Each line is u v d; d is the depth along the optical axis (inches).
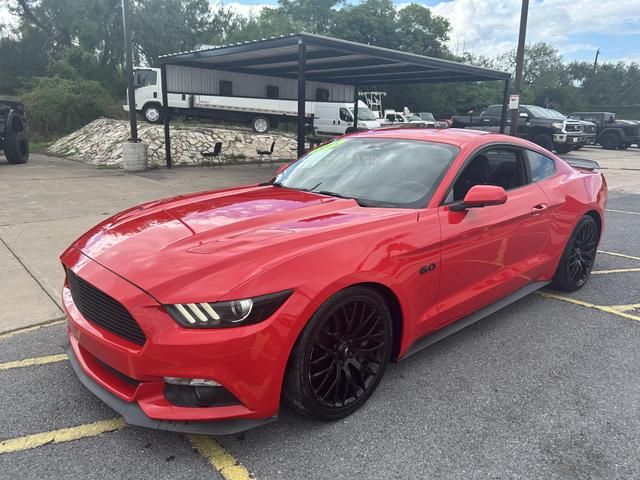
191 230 108.0
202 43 1628.9
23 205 331.0
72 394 116.4
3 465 92.2
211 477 89.9
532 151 167.6
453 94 2101.4
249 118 866.8
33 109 942.4
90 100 988.6
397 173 136.6
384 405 112.9
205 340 86.4
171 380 89.0
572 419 109.1
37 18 1492.4
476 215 132.3
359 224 110.2
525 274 156.4
